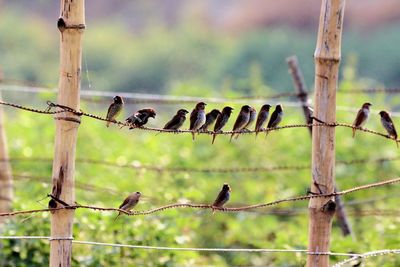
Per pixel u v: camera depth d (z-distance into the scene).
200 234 40.31
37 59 91.94
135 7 116.12
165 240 32.03
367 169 43.25
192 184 41.78
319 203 25.25
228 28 106.12
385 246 32.50
